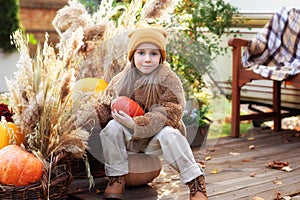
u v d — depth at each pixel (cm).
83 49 274
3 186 214
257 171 320
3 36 683
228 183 290
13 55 683
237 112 432
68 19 281
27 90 231
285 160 352
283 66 421
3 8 691
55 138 228
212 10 474
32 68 237
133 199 251
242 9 513
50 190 223
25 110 228
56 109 231
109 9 297
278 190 279
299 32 432
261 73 412
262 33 446
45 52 240
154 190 264
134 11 292
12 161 217
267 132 459
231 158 355
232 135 433
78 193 264
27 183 218
